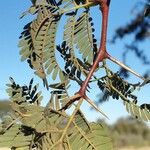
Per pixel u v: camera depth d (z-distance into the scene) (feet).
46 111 0.54
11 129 0.53
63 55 0.60
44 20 0.59
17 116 0.53
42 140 0.54
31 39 0.59
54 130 0.54
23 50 0.59
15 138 0.52
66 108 0.56
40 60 0.58
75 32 0.61
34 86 0.55
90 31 0.61
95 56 0.61
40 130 0.52
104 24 0.60
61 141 0.54
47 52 0.59
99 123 0.55
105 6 0.60
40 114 0.54
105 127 0.55
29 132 0.53
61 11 0.60
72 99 0.56
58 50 0.60
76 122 0.55
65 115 0.55
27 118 0.53
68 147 0.54
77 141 0.55
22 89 0.54
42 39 0.59
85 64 0.60
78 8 0.61
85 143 0.55
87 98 0.56
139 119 0.58
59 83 0.56
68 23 0.61
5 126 0.52
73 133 0.55
